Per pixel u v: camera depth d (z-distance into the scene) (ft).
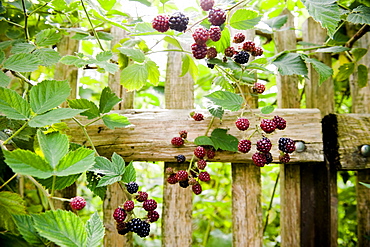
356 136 2.69
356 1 2.71
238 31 2.87
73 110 1.73
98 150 2.60
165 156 2.58
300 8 3.26
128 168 2.03
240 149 2.15
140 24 2.27
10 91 1.72
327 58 3.05
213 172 4.73
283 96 2.93
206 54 2.28
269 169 4.25
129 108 2.82
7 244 1.68
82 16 2.90
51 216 1.62
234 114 2.60
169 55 2.85
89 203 4.43
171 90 2.82
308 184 2.80
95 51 3.92
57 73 2.93
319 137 2.58
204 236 4.45
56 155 1.64
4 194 1.86
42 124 1.68
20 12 2.74
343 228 3.79
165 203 2.72
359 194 2.91
